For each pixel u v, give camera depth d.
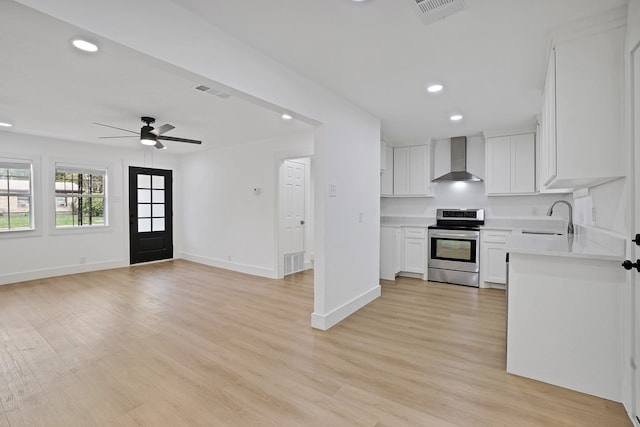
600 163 1.86
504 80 2.76
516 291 2.21
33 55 2.28
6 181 4.74
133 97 3.17
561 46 1.95
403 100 3.30
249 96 2.23
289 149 4.91
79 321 3.23
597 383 1.97
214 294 4.22
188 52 1.82
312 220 6.11
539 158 3.94
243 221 5.60
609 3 1.72
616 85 1.81
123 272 5.51
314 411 1.85
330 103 3.05
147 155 6.29
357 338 2.84
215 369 2.31
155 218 6.45
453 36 2.06
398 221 5.78
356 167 3.54
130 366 2.35
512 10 1.78
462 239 4.66
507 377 2.20
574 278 2.03
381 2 1.71
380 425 1.73
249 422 1.75
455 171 5.12
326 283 3.08
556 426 1.71
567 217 4.46
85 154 5.47
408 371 2.28
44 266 5.06
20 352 2.57
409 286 4.61
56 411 1.85
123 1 1.54
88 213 5.56
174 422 1.75
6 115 3.80
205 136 5.02
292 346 2.68
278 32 2.03
